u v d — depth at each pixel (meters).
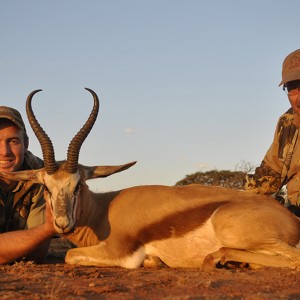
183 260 1.88
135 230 1.90
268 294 1.25
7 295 1.21
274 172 2.34
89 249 1.88
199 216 1.86
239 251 1.77
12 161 2.01
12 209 2.01
